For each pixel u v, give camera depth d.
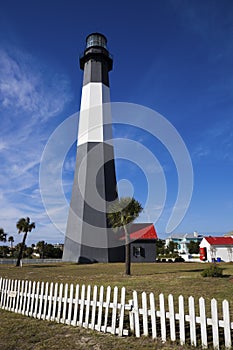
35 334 6.41
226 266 26.70
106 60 39.16
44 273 19.84
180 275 16.77
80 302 7.09
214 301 5.31
